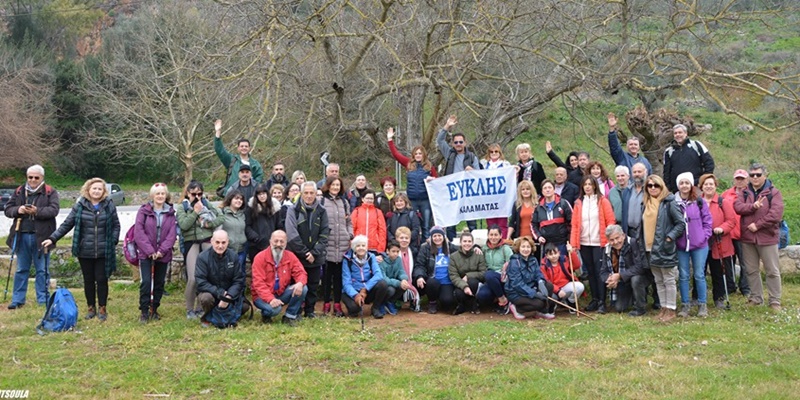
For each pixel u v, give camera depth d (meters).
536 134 27.48
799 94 10.88
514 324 7.58
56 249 11.38
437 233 8.55
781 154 21.16
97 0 43.50
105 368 5.68
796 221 15.62
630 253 8.05
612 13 11.60
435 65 11.10
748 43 27.70
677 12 10.98
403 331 7.27
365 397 4.98
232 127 19.44
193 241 7.95
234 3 10.94
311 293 7.96
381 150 13.99
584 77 10.20
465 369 5.72
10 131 28.53
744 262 8.38
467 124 16.91
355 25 12.70
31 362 5.88
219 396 5.05
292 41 11.34
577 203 8.37
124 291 9.75
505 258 8.45
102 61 27.92
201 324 7.33
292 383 5.27
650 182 7.77
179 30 21.84
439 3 11.84
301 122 14.11
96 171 37.19
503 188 9.40
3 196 27.09
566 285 8.23
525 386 5.20
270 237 8.00
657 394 4.98
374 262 8.20
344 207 8.40
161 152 29.50
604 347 6.32
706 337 6.71
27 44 35.84
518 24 11.68
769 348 6.29
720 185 20.78
